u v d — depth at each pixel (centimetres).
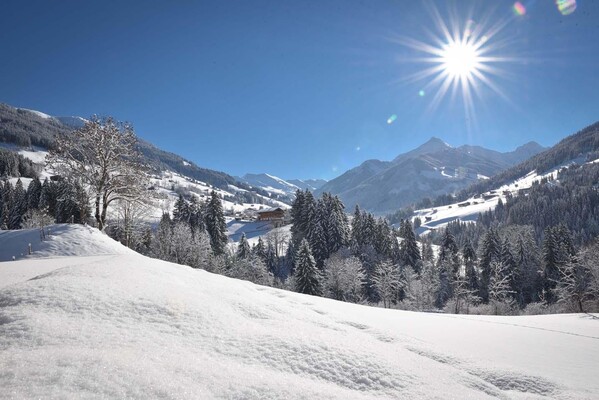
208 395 288
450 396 385
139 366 308
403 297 6353
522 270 6469
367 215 8050
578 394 471
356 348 469
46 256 2100
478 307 5372
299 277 4572
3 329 355
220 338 435
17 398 236
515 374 512
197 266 5156
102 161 2688
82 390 257
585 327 1084
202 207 8175
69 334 361
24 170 12544
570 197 14000
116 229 3841
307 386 339
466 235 13925
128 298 489
